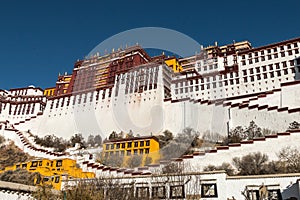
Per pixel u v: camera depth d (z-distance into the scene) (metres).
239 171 27.36
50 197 11.73
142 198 13.94
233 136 34.69
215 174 17.77
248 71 55.31
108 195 11.67
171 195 15.54
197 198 16.64
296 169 24.97
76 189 10.39
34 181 26.86
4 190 16.47
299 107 40.34
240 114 41.88
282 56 53.97
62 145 39.72
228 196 17.45
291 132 29.45
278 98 43.09
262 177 17.69
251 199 17.02
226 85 55.81
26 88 86.12
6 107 74.00
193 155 26.16
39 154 48.38
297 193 16.69
